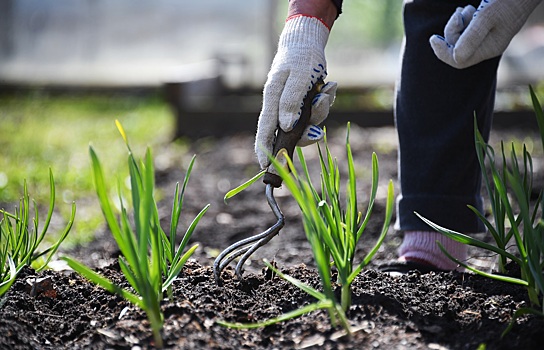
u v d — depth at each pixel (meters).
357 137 8.56
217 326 2.09
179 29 15.38
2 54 14.55
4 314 2.20
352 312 2.13
